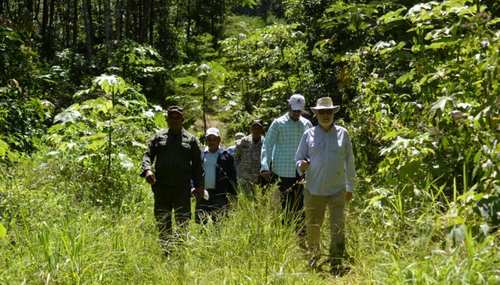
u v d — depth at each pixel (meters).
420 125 6.03
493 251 4.02
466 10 5.59
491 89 4.96
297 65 14.22
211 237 5.60
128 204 7.63
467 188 5.36
